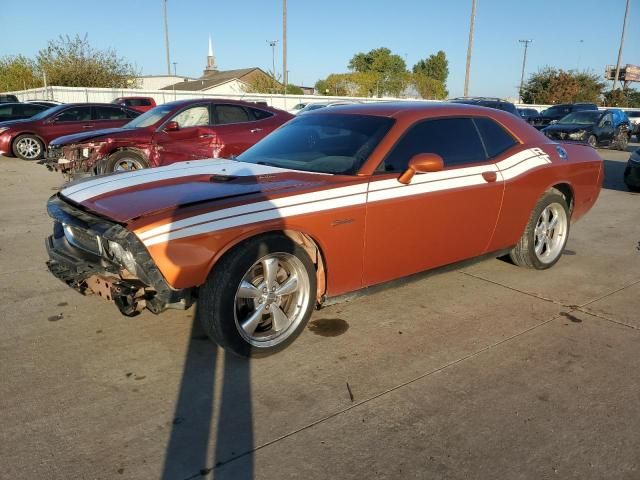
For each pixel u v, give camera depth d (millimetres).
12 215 7176
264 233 3152
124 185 3424
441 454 2488
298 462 2422
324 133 4094
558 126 20266
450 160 4082
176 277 2850
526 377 3178
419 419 2750
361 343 3572
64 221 3178
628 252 5902
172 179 3506
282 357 3365
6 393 2912
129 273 3002
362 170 3596
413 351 3477
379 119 3980
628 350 3545
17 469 2334
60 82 40281
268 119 9734
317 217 3291
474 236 4301
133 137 8805
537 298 4441
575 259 5586
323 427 2674
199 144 9102
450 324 3898
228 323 3084
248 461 2422
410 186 3734
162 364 3254
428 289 4602
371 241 3602
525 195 4586
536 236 4961
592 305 4312
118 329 3707
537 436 2629
